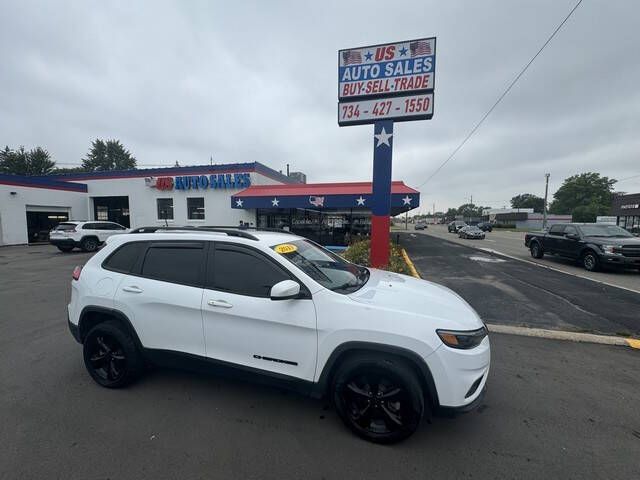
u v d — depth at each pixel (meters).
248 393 3.15
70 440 2.47
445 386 2.35
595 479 2.14
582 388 3.31
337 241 18.22
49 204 20.47
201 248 3.07
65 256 14.79
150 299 3.07
